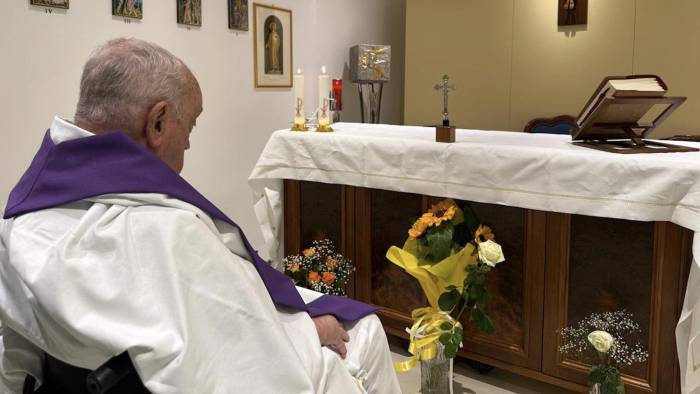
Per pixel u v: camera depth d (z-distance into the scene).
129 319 1.08
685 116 4.35
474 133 2.92
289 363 1.14
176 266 1.12
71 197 1.21
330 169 2.79
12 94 2.84
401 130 3.09
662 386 2.14
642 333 2.19
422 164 2.51
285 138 2.92
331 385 1.37
